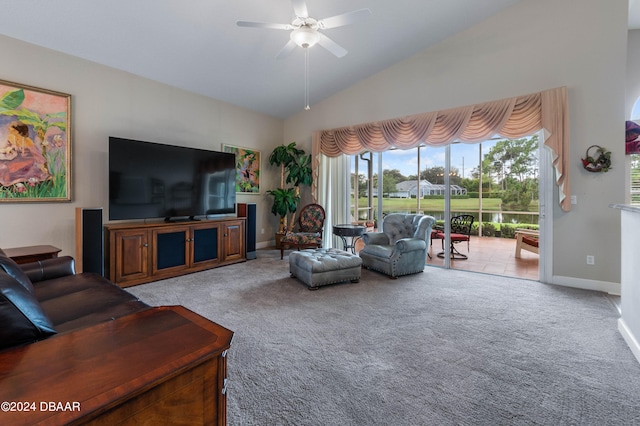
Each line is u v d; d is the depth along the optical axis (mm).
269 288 3336
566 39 3480
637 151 3639
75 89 3371
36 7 2695
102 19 2928
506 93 3832
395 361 1882
